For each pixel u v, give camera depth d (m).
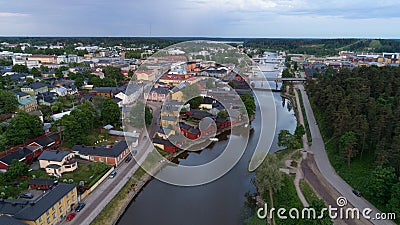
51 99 134.38
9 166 71.75
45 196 57.50
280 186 66.88
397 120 76.56
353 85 122.19
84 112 100.62
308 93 168.38
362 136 79.50
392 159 66.25
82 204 62.97
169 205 67.06
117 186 71.44
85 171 77.50
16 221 48.44
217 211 64.62
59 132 96.50
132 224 60.53
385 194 61.66
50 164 76.44
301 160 85.75
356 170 76.00
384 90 117.75
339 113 90.62
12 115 109.31
